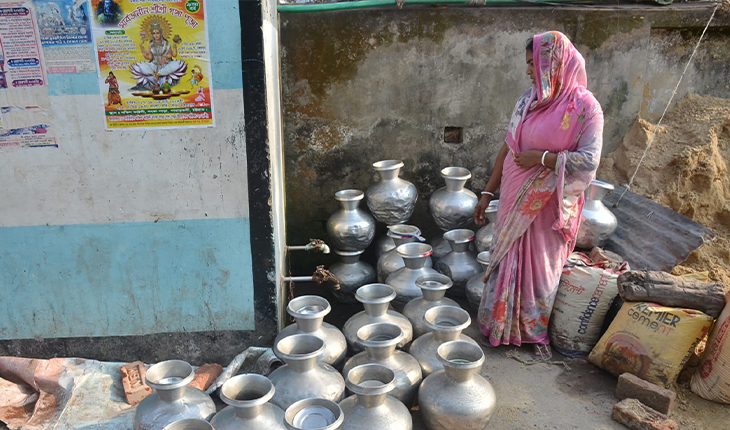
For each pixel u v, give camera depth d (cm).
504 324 324
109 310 308
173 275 304
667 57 431
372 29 409
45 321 308
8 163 278
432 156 441
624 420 265
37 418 271
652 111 444
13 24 258
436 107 429
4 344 312
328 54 414
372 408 230
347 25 408
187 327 314
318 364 265
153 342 316
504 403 285
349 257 406
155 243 297
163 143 280
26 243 292
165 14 262
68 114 273
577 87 295
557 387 299
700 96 443
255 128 280
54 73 266
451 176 404
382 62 416
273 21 355
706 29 422
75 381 283
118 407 278
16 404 279
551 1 407
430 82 422
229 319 314
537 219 310
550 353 328
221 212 294
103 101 272
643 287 297
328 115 428
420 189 450
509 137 315
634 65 424
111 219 291
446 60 417
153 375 245
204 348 320
